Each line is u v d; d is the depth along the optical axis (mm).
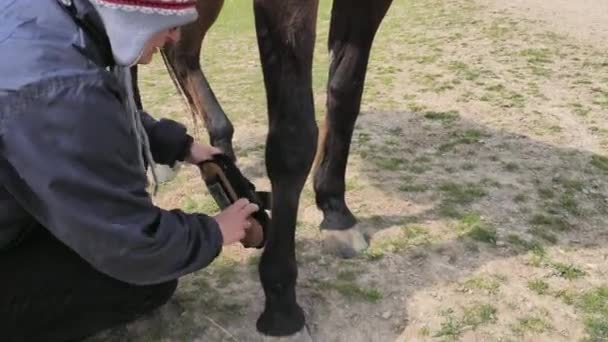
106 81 1817
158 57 6410
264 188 3584
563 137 4215
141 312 2385
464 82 5242
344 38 2807
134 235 1892
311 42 2193
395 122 4395
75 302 2178
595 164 3859
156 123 2537
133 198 1893
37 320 2160
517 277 2846
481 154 3941
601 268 2941
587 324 2617
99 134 1790
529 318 2629
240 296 2686
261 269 2467
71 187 1774
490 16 7711
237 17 8469
